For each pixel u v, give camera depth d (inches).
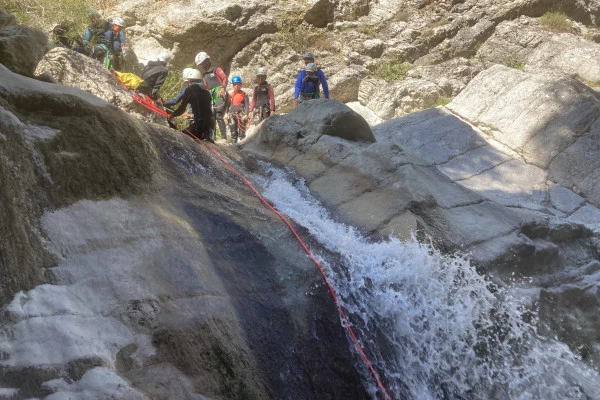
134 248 178.2
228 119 428.8
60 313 151.6
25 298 151.3
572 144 376.2
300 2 656.4
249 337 174.1
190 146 242.5
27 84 187.5
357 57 636.1
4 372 135.8
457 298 219.0
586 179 358.3
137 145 200.5
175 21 610.9
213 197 221.0
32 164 170.2
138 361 151.9
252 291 188.2
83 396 135.9
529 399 219.6
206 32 618.5
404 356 204.4
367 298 208.4
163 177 211.6
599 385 238.1
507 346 226.8
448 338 212.7
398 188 244.2
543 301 245.8
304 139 286.7
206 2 622.5
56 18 489.7
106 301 161.3
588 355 256.7
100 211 181.2
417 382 202.5
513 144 390.6
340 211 247.4
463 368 212.1
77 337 147.6
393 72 623.2
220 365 162.2
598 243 286.5
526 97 406.9
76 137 184.7
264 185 257.1
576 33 637.3
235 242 202.5
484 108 417.1
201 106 260.2
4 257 150.8
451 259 226.2
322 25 666.8
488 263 234.8
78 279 162.6
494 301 228.5
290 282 197.6
